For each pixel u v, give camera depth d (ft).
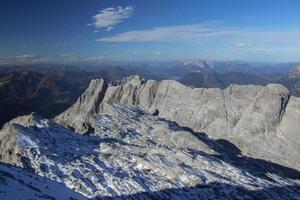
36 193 549.54
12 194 516.73
